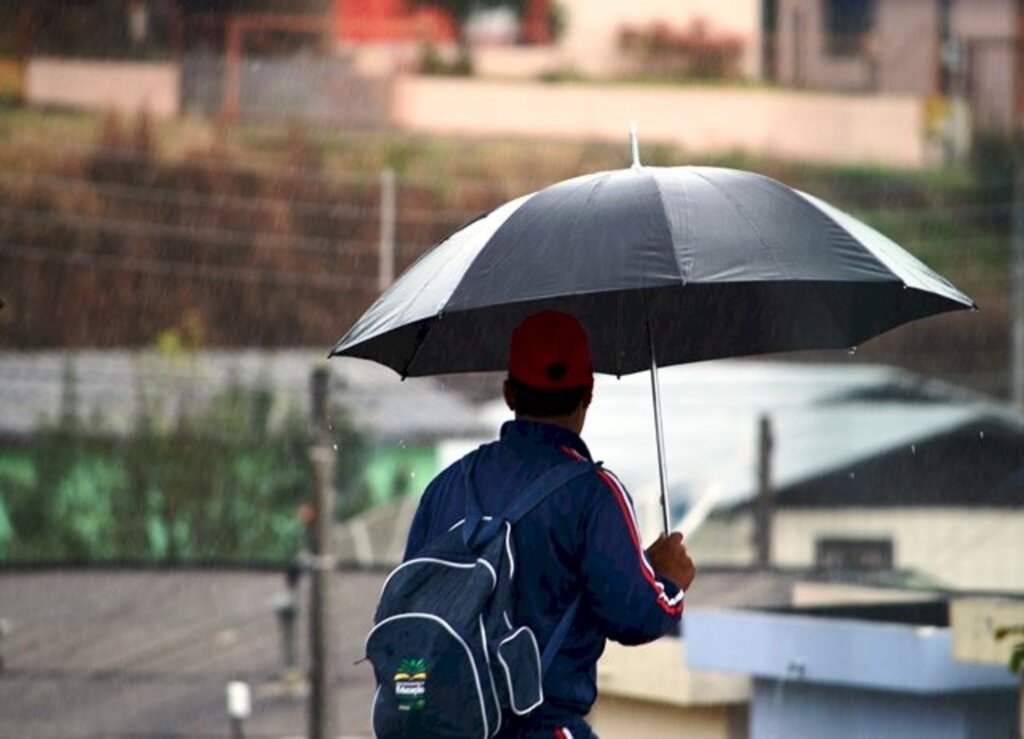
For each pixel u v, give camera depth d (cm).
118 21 12656
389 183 11094
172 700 7206
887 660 2698
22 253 12000
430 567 1176
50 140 12312
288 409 10525
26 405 10419
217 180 12412
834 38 13138
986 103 13050
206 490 10244
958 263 12481
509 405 1258
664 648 3092
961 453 9762
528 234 1264
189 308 12106
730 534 9069
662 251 1222
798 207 1284
